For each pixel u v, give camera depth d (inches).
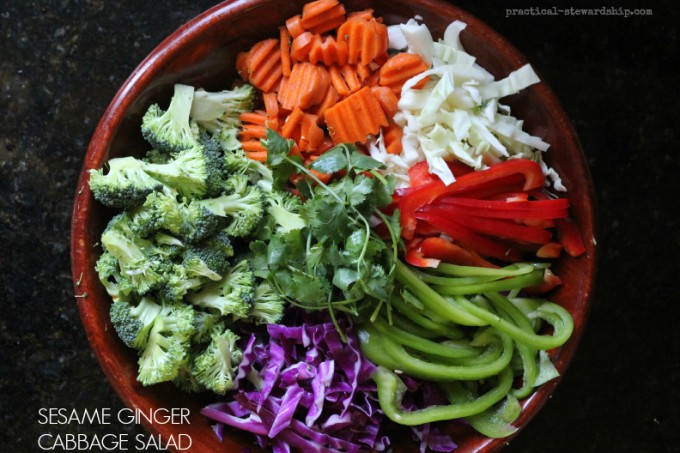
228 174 25.4
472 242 25.2
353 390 24.8
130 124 24.9
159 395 25.1
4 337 29.0
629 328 29.1
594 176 28.6
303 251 23.9
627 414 29.3
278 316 25.0
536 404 25.4
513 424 25.4
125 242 24.0
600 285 29.0
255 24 25.1
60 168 28.3
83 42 27.8
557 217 25.2
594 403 29.3
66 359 29.0
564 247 25.8
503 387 25.4
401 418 24.9
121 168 24.3
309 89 25.1
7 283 28.7
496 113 25.3
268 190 25.5
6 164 28.3
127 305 24.3
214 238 24.5
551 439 29.3
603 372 29.2
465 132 24.9
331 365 24.8
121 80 27.9
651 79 28.2
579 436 29.3
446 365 25.3
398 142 25.7
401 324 25.3
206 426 25.5
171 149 24.8
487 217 25.0
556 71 28.0
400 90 25.6
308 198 24.2
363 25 24.7
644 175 28.6
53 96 28.0
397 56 25.3
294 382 25.0
